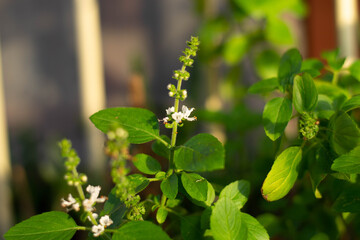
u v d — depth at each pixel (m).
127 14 1.75
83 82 1.51
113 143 0.40
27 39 1.77
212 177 0.67
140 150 0.78
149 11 1.74
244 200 0.46
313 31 1.31
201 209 0.53
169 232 0.51
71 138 1.67
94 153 1.42
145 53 1.74
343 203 0.47
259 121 0.86
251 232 0.44
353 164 0.43
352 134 0.44
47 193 1.21
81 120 1.57
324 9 1.30
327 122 0.49
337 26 1.26
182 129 0.99
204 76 1.25
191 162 0.42
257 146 0.92
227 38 1.20
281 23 1.03
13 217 1.19
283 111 0.47
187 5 1.69
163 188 0.44
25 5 1.76
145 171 0.46
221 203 0.42
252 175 0.73
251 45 1.09
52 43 1.75
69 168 0.41
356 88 0.56
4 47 1.77
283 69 0.51
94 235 0.42
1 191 1.19
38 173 1.30
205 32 1.17
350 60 1.20
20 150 1.47
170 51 1.73
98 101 1.54
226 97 1.18
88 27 1.51
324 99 0.49
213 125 1.10
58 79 1.76
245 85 1.21
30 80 1.78
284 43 1.02
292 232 0.59
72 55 1.73
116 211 0.45
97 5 1.66
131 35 1.75
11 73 1.77
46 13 1.75
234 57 1.09
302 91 0.47
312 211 0.58
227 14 1.21
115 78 1.75
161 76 1.73
